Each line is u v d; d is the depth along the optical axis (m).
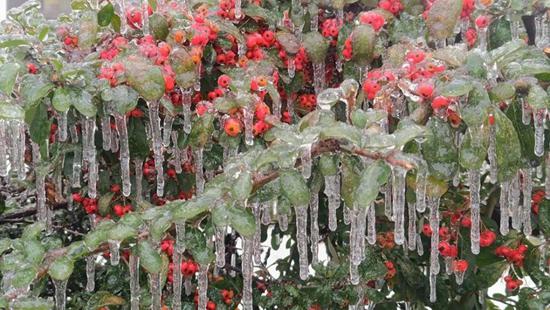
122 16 0.74
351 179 0.65
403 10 0.77
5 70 0.67
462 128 0.69
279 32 0.78
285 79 0.79
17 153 0.72
